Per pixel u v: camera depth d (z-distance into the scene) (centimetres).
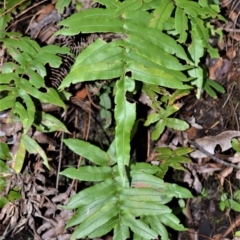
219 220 149
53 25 139
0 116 128
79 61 120
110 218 128
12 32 135
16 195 132
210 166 144
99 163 130
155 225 131
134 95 139
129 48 121
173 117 145
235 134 142
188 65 124
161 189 130
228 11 146
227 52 147
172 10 126
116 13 123
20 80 125
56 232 135
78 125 143
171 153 139
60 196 136
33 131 130
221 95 147
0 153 127
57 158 141
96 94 142
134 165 131
